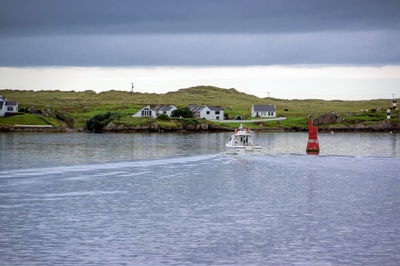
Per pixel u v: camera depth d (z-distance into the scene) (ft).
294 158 323.16
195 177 237.25
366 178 236.43
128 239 130.21
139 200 180.96
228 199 184.75
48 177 230.48
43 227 141.49
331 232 138.00
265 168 271.69
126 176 237.04
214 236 133.39
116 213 160.04
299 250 121.70
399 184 218.79
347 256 116.98
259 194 195.31
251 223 148.05
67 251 119.65
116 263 111.45
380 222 149.69
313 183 221.46
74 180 222.69
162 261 113.09
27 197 183.32
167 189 204.13
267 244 126.41
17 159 321.11
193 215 158.20
